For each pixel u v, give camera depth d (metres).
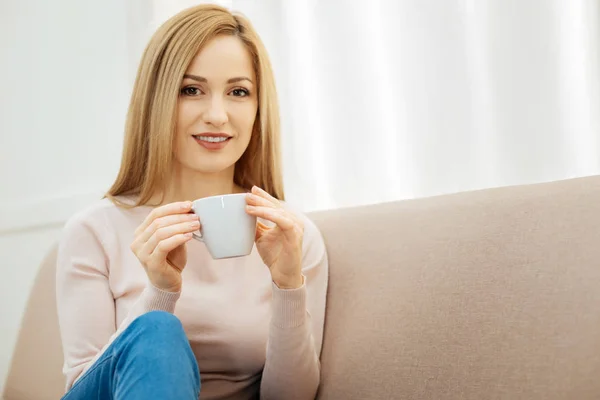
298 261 1.03
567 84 1.42
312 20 1.72
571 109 1.41
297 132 1.75
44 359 1.26
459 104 1.53
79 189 2.04
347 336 1.13
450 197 1.13
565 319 0.86
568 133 1.41
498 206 1.03
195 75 1.15
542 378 0.85
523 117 1.45
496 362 0.91
